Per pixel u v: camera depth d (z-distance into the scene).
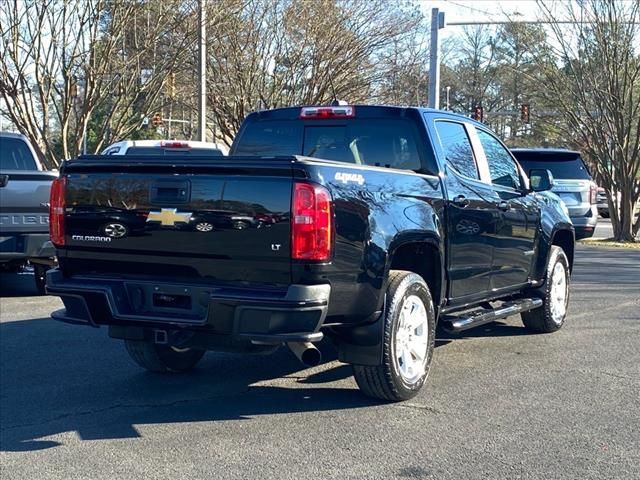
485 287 7.23
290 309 4.88
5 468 4.78
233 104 24.77
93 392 6.35
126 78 18.92
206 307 5.16
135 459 4.90
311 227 4.89
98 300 5.48
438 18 21.89
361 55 24.73
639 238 22.16
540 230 8.17
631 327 8.90
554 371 6.94
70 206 5.64
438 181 6.39
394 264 6.25
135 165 5.35
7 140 11.12
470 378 6.70
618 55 19.81
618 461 4.83
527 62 24.53
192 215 5.17
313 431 5.37
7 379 6.73
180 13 19.47
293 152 7.18
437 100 22.25
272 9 24.00
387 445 5.10
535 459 4.86
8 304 10.34
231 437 5.27
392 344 5.65
